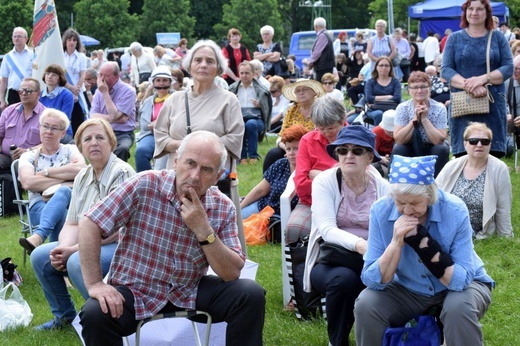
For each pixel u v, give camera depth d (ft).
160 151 20.86
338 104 19.44
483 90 26.27
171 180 13.55
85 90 46.01
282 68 57.67
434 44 79.71
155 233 13.58
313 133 19.92
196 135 13.43
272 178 25.72
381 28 62.39
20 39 40.83
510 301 19.26
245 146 39.42
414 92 26.81
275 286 20.81
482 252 22.62
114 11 174.40
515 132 33.17
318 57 54.08
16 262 24.25
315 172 19.42
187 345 15.69
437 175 26.23
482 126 23.61
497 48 26.50
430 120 27.04
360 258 15.85
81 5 173.99
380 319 14.06
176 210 13.56
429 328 13.96
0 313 18.74
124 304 13.42
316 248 16.74
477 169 23.81
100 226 13.43
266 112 41.39
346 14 254.06
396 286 14.33
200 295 13.85
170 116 20.85
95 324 13.14
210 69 20.35
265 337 17.51
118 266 13.80
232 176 20.12
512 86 33.91
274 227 25.22
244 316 13.61
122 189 13.55
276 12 195.42
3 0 143.95
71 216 18.13
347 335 15.80
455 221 13.92
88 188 18.03
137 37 178.81
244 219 25.70
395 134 27.12
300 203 19.76
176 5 188.03
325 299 17.02
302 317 18.22
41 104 31.68
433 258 13.51
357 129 16.55
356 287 15.70
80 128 17.93
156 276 13.66
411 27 173.68
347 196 16.75
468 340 13.50
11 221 30.45
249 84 41.57
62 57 39.45
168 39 119.55
